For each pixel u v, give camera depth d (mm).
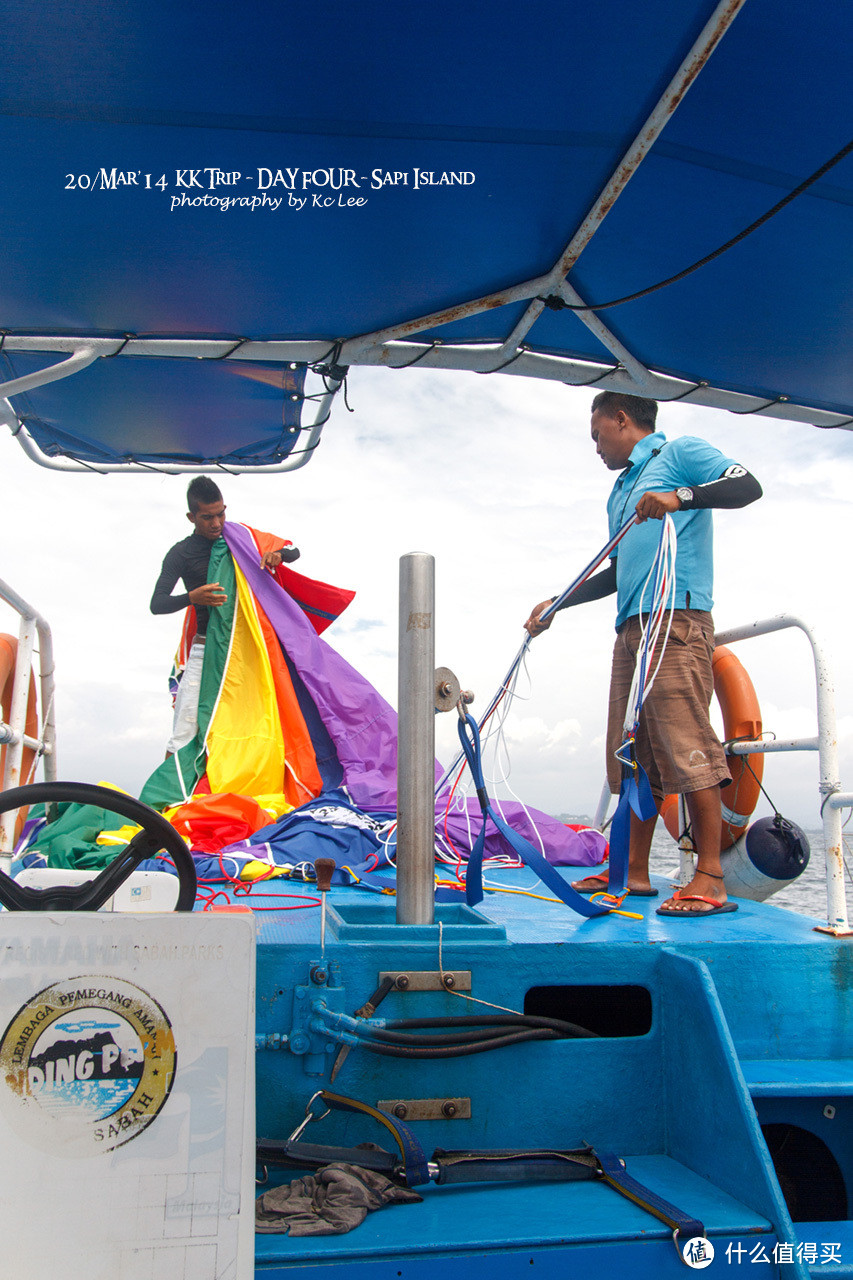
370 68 1891
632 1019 2619
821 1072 2064
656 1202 1695
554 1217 1654
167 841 1451
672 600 2795
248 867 3521
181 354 2961
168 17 1731
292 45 1820
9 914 1239
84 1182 1187
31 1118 1193
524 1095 2016
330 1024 1942
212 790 4312
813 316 2713
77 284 2605
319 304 2732
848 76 1886
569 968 2125
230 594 4840
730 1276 1586
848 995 2230
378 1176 1758
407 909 2240
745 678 3639
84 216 2301
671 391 3148
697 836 2846
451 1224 1617
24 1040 1209
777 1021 2197
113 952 1246
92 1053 1219
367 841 3848
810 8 1722
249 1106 1240
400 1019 2008
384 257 2506
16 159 2102
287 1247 1513
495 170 2188
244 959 1275
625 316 2791
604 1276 1560
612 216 2383
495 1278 1524
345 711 4699
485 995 2076
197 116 2008
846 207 2248
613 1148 2029
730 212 2332
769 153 2121
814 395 3203
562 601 3309
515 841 2643
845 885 2408
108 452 4145
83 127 2023
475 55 1855
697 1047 1945
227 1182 1212
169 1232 1189
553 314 2826
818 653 2693
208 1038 1247
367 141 2102
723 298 2660
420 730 2301
